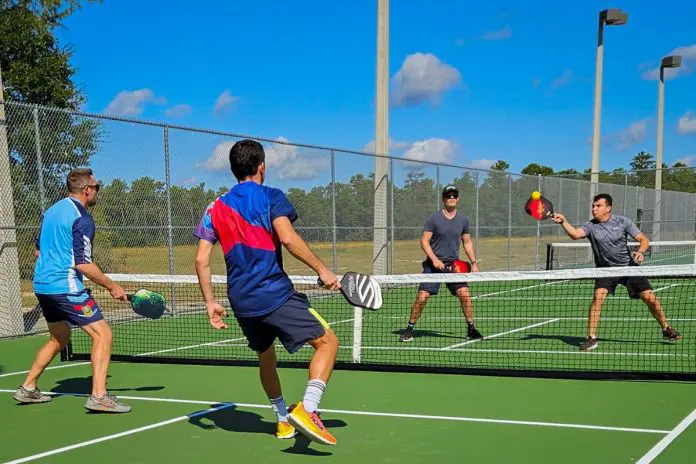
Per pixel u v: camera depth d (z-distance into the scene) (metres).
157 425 5.53
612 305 13.84
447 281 7.61
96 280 5.77
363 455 4.71
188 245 12.38
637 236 8.44
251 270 4.44
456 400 6.23
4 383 7.23
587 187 26.75
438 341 9.72
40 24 19.30
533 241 23.39
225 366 7.99
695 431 5.18
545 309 13.47
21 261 11.09
